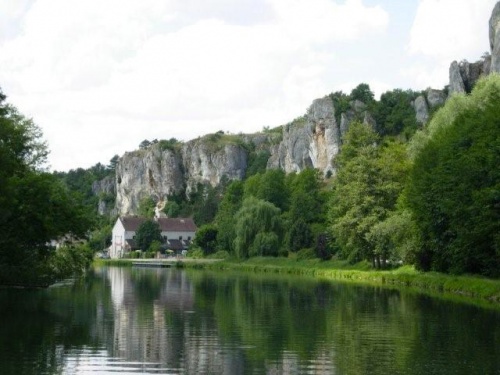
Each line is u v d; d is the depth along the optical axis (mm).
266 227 108938
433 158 56594
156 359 21312
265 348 23344
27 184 47594
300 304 38750
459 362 20797
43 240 49719
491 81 59062
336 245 84750
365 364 20531
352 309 35781
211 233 137375
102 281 64062
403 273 60938
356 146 94125
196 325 29312
